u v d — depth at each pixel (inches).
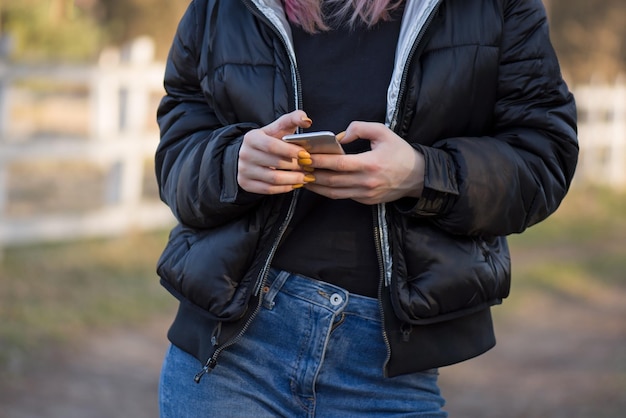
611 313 357.7
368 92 95.2
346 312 94.7
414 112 93.3
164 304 332.8
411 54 91.7
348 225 94.5
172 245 99.5
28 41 719.1
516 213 93.1
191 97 103.7
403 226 93.0
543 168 94.6
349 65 95.6
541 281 404.5
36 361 266.1
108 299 325.7
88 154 383.9
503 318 343.3
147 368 271.9
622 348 302.7
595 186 666.2
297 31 97.3
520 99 96.2
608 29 1089.4
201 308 95.1
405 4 95.8
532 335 322.3
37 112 797.9
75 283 336.2
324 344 94.6
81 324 300.5
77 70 386.6
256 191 89.7
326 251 94.7
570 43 1087.0
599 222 572.1
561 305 368.2
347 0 95.0
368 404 96.8
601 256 474.9
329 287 94.7
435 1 91.4
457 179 90.7
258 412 96.8
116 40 1008.2
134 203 404.8
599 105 690.2
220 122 100.3
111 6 1011.3
